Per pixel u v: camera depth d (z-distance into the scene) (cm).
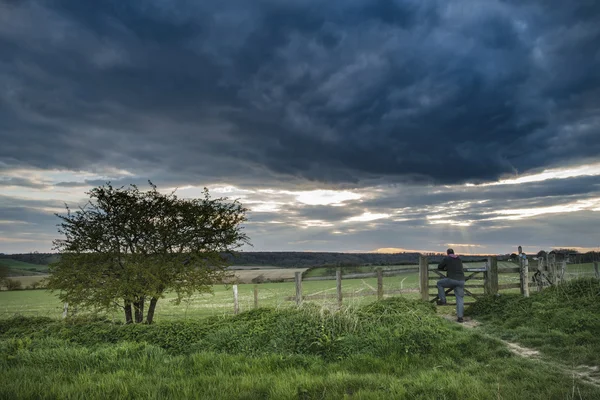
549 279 1858
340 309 1216
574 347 983
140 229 1636
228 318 1367
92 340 1229
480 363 916
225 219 1783
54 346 1080
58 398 605
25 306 3619
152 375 778
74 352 937
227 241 1761
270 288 4166
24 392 624
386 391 662
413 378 771
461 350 999
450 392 662
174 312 2584
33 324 1623
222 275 1775
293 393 647
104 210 1647
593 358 882
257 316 1339
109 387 661
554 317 1271
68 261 1611
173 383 700
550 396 648
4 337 1462
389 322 1159
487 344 1030
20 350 977
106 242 1614
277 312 1315
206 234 1722
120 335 1240
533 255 1964
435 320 1235
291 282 5012
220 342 1079
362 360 910
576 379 754
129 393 650
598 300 1394
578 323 1158
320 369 846
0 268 6662
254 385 696
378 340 1010
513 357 937
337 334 1066
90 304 1545
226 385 688
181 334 1195
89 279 1561
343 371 830
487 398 639
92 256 1591
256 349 1038
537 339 1089
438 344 1009
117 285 1550
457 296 1549
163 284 1598
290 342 1034
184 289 1662
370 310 1312
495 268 1822
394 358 933
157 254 1672
